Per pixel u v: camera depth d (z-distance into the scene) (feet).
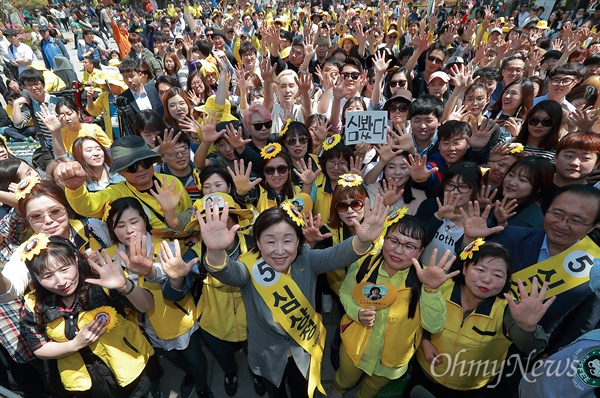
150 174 9.08
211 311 8.13
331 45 30.19
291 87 14.84
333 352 9.87
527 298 5.75
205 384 8.89
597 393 4.17
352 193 8.57
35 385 8.12
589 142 8.58
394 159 10.15
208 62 21.02
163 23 40.29
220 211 7.46
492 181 10.46
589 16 37.35
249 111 12.39
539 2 49.44
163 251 6.48
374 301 6.89
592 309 6.96
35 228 7.91
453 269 7.54
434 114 11.62
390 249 7.00
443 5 54.24
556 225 6.87
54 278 6.33
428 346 7.31
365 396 8.30
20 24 60.59
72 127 14.19
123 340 7.18
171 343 8.04
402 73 16.02
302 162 10.23
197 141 14.11
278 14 54.95
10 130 20.27
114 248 8.04
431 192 10.28
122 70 16.78
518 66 17.44
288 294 6.86
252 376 9.60
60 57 25.20
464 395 7.49
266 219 6.58
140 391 7.79
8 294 6.28
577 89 14.74
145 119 11.51
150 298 7.22
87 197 8.33
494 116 15.92
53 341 6.68
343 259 6.95
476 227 7.50
